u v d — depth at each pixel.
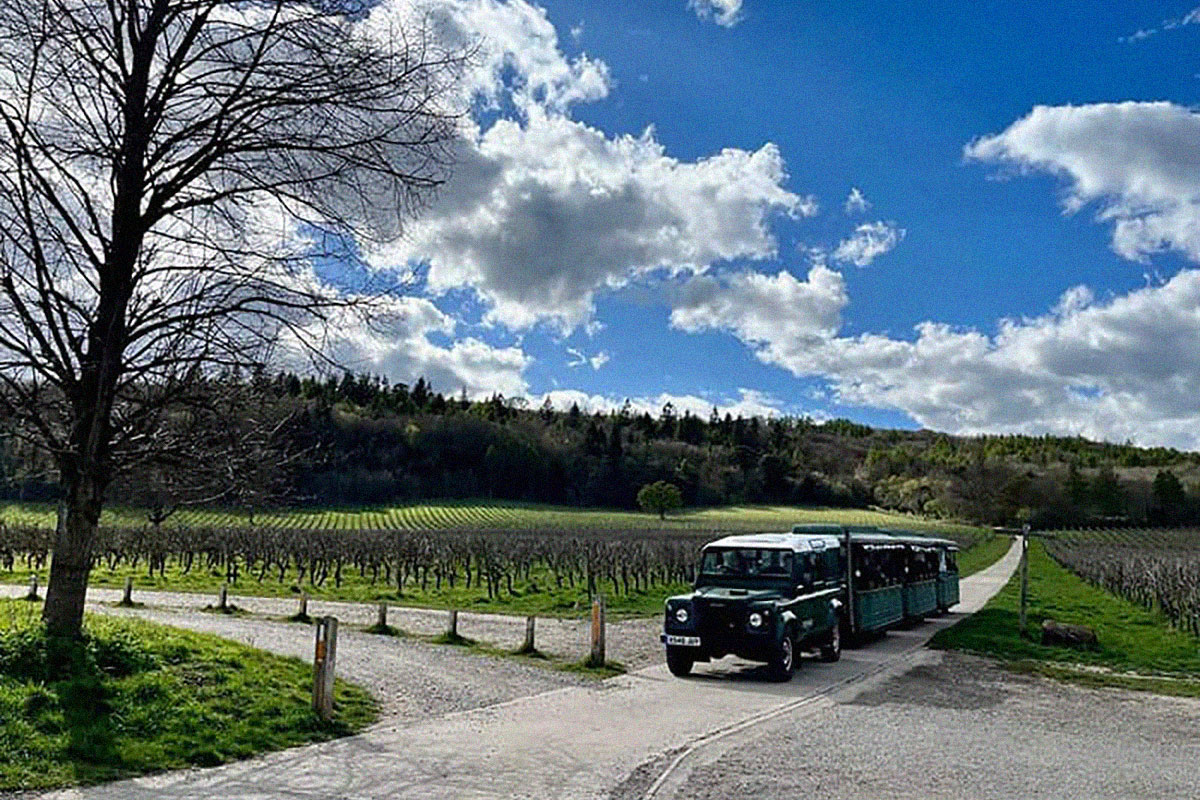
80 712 9.85
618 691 14.69
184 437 12.99
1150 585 32.62
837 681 16.64
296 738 10.37
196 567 48.50
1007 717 13.94
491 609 29.48
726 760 10.27
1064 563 57.47
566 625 24.62
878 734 12.13
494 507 94.31
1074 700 15.77
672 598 16.75
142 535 45.84
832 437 181.62
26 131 11.90
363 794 8.23
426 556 40.88
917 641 23.44
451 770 9.23
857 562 21.73
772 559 18.17
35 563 45.38
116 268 12.55
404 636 21.52
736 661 18.67
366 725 11.41
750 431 151.50
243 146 12.70
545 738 10.94
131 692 10.62
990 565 62.75
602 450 116.31
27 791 7.79
